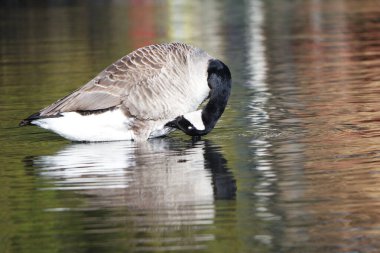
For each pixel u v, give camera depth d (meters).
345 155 13.73
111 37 33.12
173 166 13.52
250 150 14.44
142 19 39.94
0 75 24.84
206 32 33.62
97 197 11.88
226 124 16.75
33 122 15.20
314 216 10.70
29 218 11.08
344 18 36.00
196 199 11.62
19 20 41.28
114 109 15.29
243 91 20.38
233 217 10.78
